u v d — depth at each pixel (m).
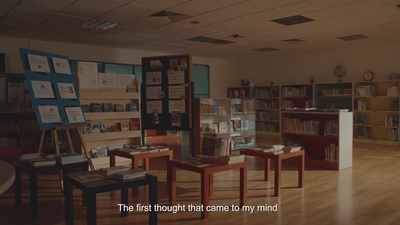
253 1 4.94
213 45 8.96
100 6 5.21
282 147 4.16
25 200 3.71
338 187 4.16
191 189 4.11
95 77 5.08
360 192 3.93
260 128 10.85
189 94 4.82
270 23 6.38
